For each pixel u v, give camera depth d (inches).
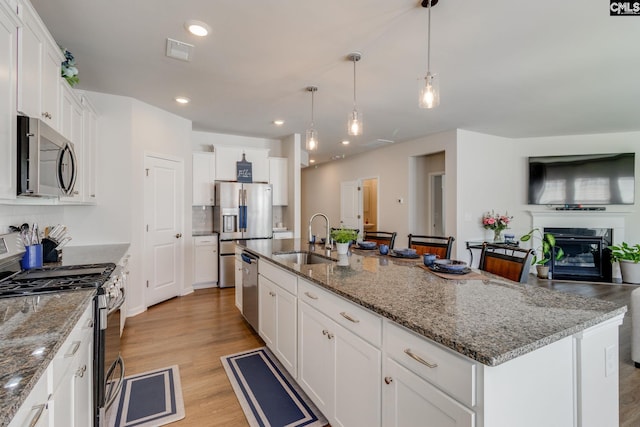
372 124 188.7
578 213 217.3
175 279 171.0
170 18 83.7
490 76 120.8
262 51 101.0
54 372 38.9
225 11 80.8
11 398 27.0
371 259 98.3
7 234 74.5
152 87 130.8
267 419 74.3
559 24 86.4
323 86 130.0
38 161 62.2
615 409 51.4
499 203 221.1
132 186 142.7
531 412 40.8
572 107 157.8
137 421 73.3
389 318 48.7
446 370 40.1
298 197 215.3
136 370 96.0
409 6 78.4
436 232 245.1
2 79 55.4
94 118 128.3
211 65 110.9
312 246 128.4
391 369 49.8
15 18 59.2
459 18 83.6
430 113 167.5
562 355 44.4
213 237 192.7
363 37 93.1
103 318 63.0
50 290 60.1
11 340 38.6
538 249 224.5
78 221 132.3
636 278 201.5
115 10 80.2
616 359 51.6
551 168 221.1
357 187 291.3
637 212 207.6
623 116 173.8
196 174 195.0
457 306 51.7
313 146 127.0
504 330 41.9
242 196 196.7
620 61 108.7
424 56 104.7
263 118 175.2
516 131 207.0
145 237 150.4
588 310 50.1
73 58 97.9
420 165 240.4
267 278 104.6
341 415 63.1
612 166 209.9
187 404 79.7
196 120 179.6
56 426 39.7
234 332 125.0
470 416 36.9
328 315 67.8
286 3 77.4
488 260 87.7
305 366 78.3
